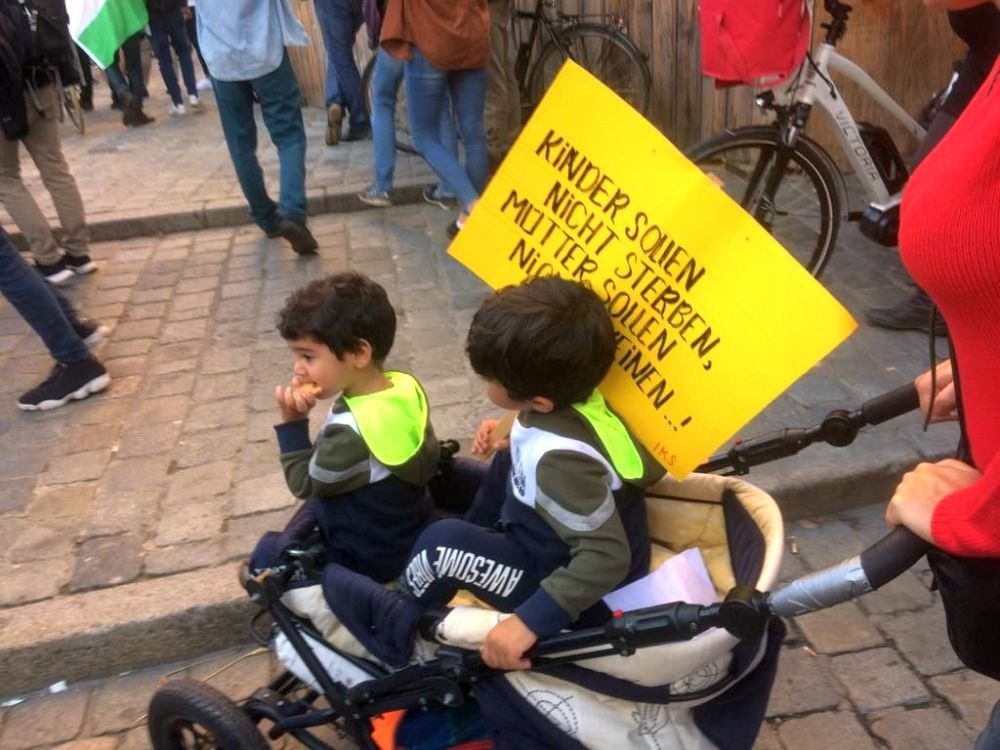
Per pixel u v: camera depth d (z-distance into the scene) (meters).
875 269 4.47
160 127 8.81
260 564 1.97
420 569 1.78
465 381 3.77
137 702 2.62
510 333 1.59
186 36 9.23
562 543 1.67
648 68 6.45
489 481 2.01
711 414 1.64
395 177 6.23
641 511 1.77
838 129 3.97
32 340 4.58
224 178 6.77
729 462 1.94
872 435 3.21
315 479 1.92
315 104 9.29
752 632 1.37
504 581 1.73
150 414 3.76
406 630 1.75
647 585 1.72
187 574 2.83
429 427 2.05
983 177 1.02
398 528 1.99
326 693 1.87
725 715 1.72
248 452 3.44
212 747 2.11
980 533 1.09
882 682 2.48
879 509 3.11
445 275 4.86
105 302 4.93
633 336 1.73
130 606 2.71
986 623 1.19
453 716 1.94
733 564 1.79
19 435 3.68
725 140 4.00
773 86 3.78
